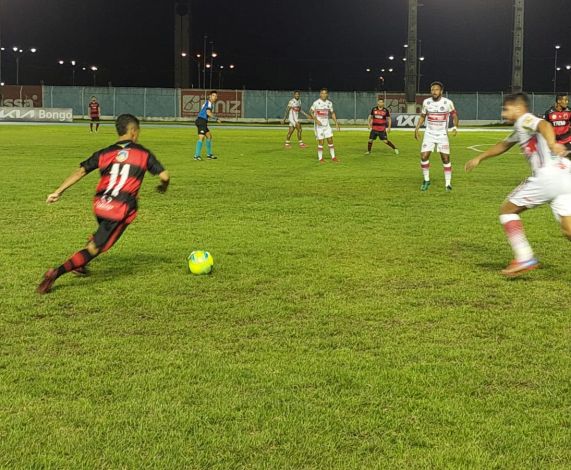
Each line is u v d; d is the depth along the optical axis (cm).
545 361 450
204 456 329
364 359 453
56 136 3080
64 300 583
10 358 451
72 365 439
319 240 855
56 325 520
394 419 367
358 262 735
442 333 507
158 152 2283
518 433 352
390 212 1080
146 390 402
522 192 664
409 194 1298
